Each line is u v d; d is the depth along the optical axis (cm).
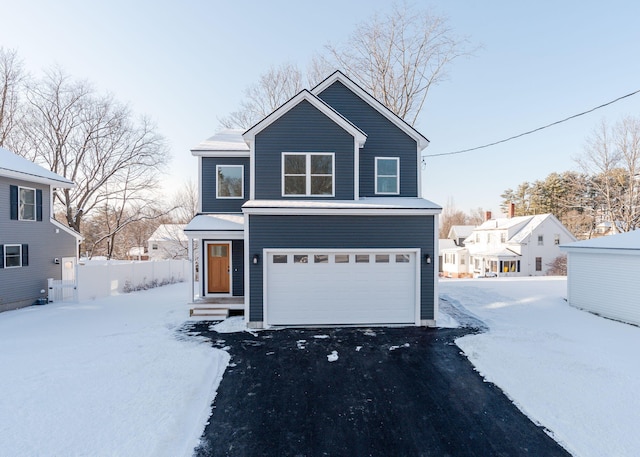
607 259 1009
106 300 1398
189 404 506
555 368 623
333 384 587
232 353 732
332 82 1134
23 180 1312
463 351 743
